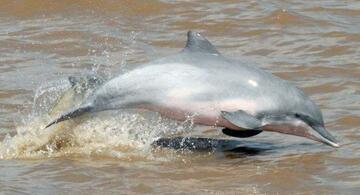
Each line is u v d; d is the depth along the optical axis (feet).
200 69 135.23
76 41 196.13
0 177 123.24
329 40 193.06
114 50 191.42
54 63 183.52
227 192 118.62
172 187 120.47
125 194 117.70
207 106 134.10
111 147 137.28
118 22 207.21
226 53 188.65
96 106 135.54
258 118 133.18
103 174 125.39
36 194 116.57
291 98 134.62
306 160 131.23
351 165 128.26
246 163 131.03
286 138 143.54
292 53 187.01
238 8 212.23
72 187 119.96
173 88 134.51
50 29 203.21
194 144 140.46
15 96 162.50
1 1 216.74
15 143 137.80
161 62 136.67
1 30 203.72
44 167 127.95
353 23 203.51
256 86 134.21
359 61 179.01
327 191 118.42
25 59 185.78
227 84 134.31
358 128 144.56
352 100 158.10
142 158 133.18
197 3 215.31
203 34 200.13
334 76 171.53
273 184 121.70
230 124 134.62
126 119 145.28
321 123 135.85
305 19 205.36
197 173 126.52
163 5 213.87
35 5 215.31
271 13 208.13
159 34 200.44
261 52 188.65
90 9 213.46
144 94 135.03
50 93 164.04
